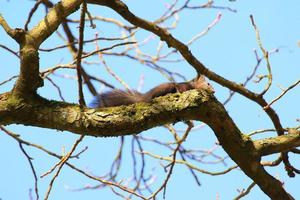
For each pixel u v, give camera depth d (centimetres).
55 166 876
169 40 941
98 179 909
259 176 798
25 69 715
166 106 735
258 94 955
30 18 780
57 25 756
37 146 929
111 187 1019
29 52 714
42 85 736
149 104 738
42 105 734
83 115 725
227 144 775
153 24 927
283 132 948
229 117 759
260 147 799
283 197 812
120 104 1030
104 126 722
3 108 720
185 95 747
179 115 738
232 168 961
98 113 728
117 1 879
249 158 785
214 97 756
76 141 862
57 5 763
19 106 723
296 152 938
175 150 937
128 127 725
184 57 961
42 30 741
